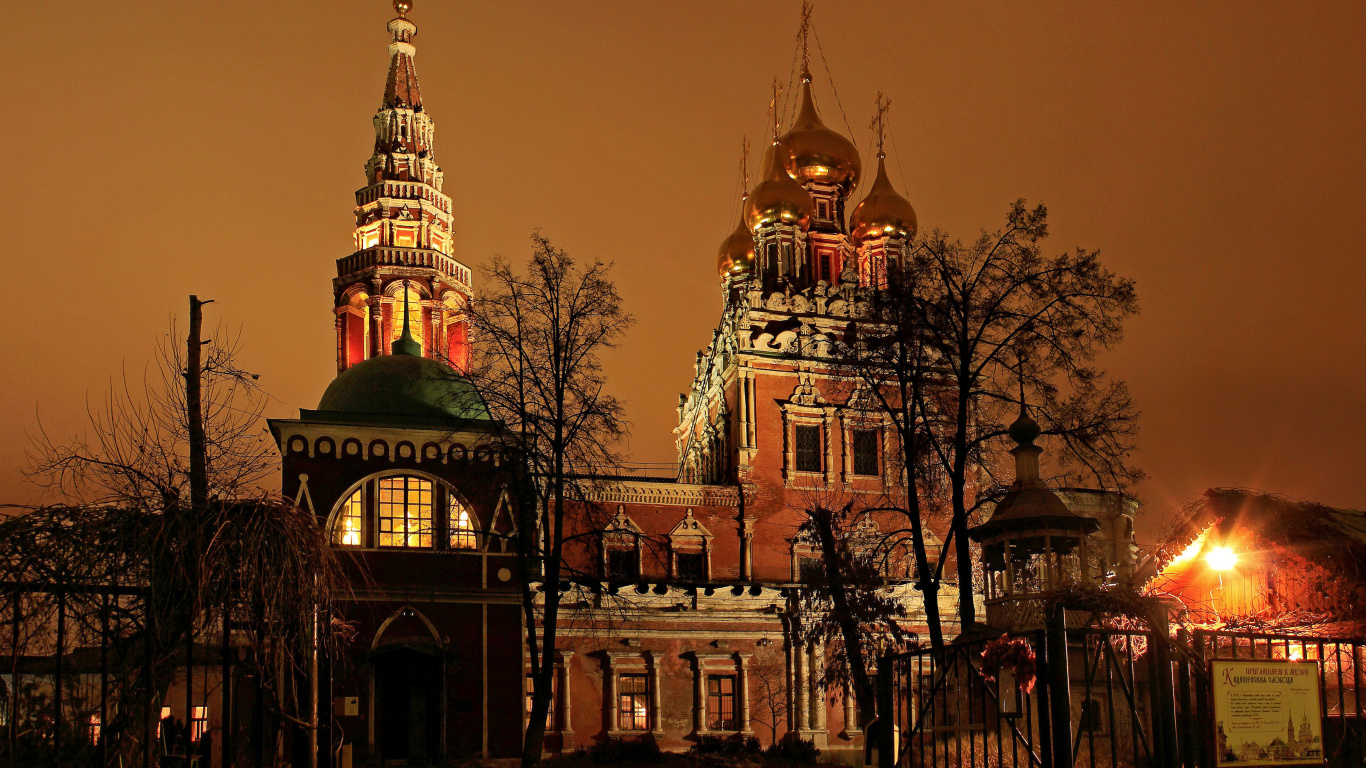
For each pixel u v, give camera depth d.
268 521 15.27
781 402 54.09
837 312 56.53
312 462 40.59
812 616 45.19
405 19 74.25
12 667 13.76
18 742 14.54
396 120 71.75
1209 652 21.20
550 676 36.44
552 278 39.91
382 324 64.94
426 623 40.16
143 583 14.79
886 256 61.88
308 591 15.59
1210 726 15.02
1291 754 15.29
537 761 35.59
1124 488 34.75
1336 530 24.81
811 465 54.03
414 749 39.66
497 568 41.47
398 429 41.38
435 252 67.31
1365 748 17.36
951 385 39.31
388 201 68.81
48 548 14.21
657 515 51.81
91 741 14.98
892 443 54.53
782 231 59.38
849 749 46.59
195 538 14.80
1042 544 33.31
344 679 38.78
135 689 14.98
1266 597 26.25
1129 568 30.81
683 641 46.59
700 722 45.94
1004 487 35.47
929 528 52.31
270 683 15.45
